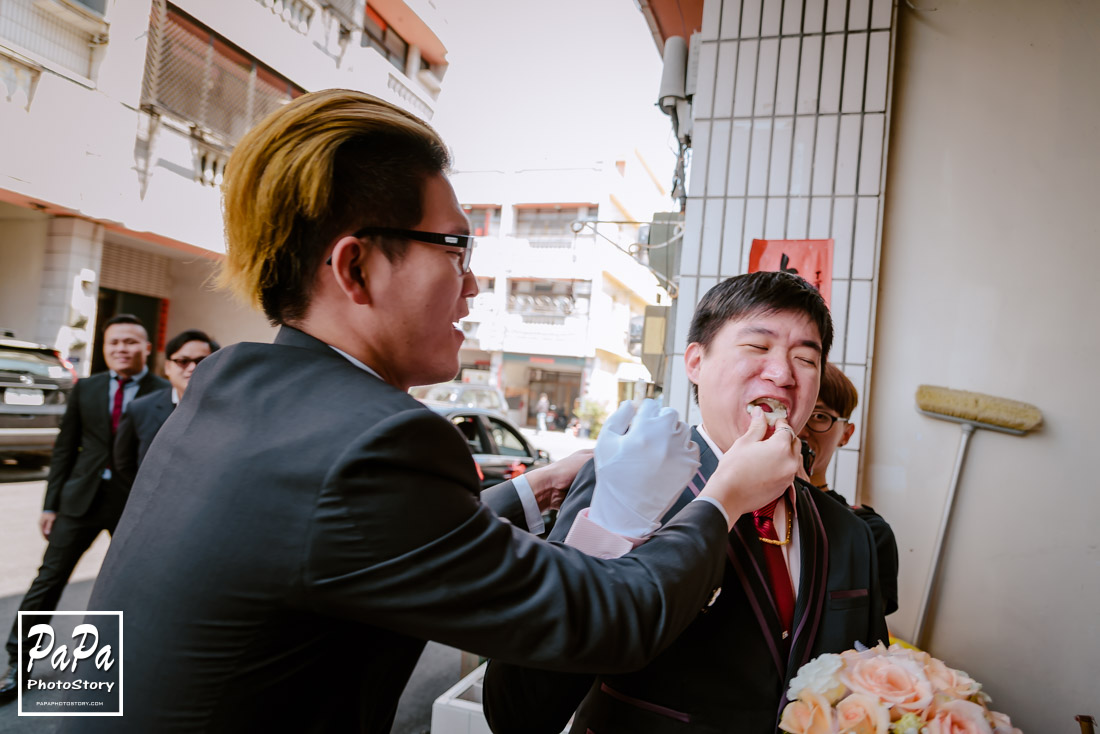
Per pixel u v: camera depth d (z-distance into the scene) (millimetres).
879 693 767
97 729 637
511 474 5695
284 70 10570
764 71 2682
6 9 7141
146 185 8898
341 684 689
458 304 809
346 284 727
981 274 2441
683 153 4438
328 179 707
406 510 611
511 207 21609
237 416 696
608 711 961
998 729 774
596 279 21062
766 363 947
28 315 8727
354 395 678
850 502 2457
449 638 620
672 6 4094
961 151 2494
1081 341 2314
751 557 950
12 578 3840
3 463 7113
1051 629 2277
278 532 613
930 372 2471
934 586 2381
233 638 618
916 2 2572
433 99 14727
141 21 8516
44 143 7629
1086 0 2373
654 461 808
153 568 650
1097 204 2334
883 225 2564
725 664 919
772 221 2641
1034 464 2320
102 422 2771
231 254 773
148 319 12516
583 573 652
